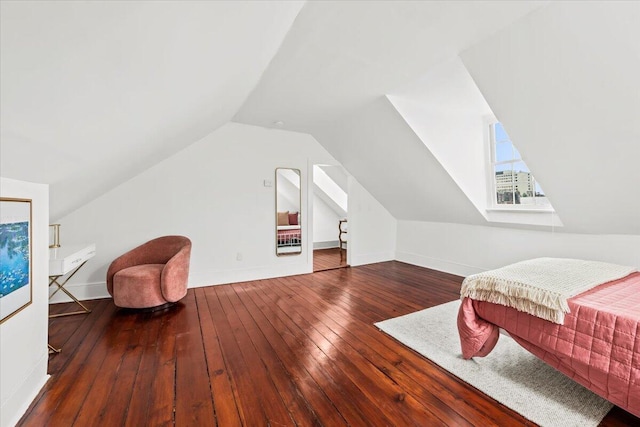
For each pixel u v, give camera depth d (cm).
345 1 165
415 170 404
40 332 179
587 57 182
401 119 329
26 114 94
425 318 289
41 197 182
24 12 59
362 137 409
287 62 237
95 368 200
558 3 168
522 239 384
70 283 339
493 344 202
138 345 233
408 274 474
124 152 217
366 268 518
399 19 184
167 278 306
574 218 310
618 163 228
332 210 737
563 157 252
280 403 166
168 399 169
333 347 231
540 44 192
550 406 162
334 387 181
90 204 345
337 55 227
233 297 356
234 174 421
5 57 68
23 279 160
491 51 214
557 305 163
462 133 375
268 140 445
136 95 136
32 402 166
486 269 430
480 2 170
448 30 197
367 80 275
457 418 154
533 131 248
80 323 276
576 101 208
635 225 278
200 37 122
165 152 334
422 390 178
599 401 165
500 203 390
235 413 158
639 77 175
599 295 173
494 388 178
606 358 146
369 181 512
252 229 435
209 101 238
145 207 370
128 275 299
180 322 279
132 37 90
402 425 149
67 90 95
